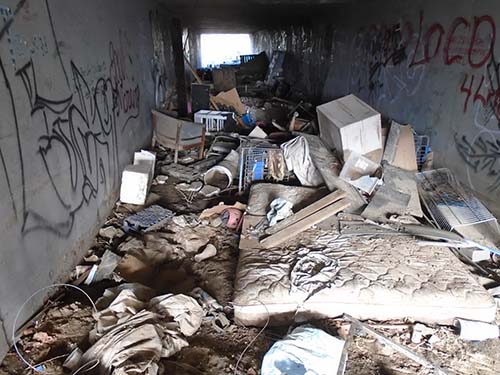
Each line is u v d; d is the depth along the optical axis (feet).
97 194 13.71
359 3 28.91
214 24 55.21
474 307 9.36
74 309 9.62
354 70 30.48
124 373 7.03
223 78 50.55
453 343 9.02
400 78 22.00
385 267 10.59
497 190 13.73
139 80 21.63
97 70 14.11
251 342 8.94
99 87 14.26
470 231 12.79
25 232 8.74
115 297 9.84
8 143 8.10
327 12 36.99
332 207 13.15
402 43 21.84
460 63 15.88
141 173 16.01
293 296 9.52
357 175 15.71
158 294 10.67
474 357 8.67
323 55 39.34
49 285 9.90
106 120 14.96
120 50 17.65
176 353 8.36
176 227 14.28
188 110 35.45
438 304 9.40
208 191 17.66
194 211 16.14
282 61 57.06
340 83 34.14
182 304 9.21
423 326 9.30
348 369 8.14
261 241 11.85
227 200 17.25
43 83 9.75
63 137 10.85
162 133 23.54
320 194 15.11
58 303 9.89
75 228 11.61
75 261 11.60
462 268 10.69
